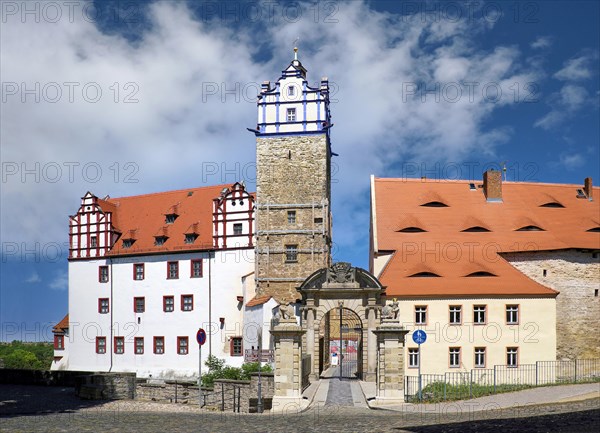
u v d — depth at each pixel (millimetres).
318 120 55688
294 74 56500
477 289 47000
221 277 56938
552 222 54406
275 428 21188
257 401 31625
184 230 60375
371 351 45750
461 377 42344
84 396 35938
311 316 47156
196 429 21172
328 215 56656
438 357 46156
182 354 57688
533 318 46750
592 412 22188
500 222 54531
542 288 47469
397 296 46781
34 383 45125
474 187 58469
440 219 54750
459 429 19250
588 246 50375
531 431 17984
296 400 31203
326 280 47406
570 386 36219
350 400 33656
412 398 32094
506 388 36031
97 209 63375
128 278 60969
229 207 57594
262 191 55594
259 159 55906
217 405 34750
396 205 55969
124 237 62656
